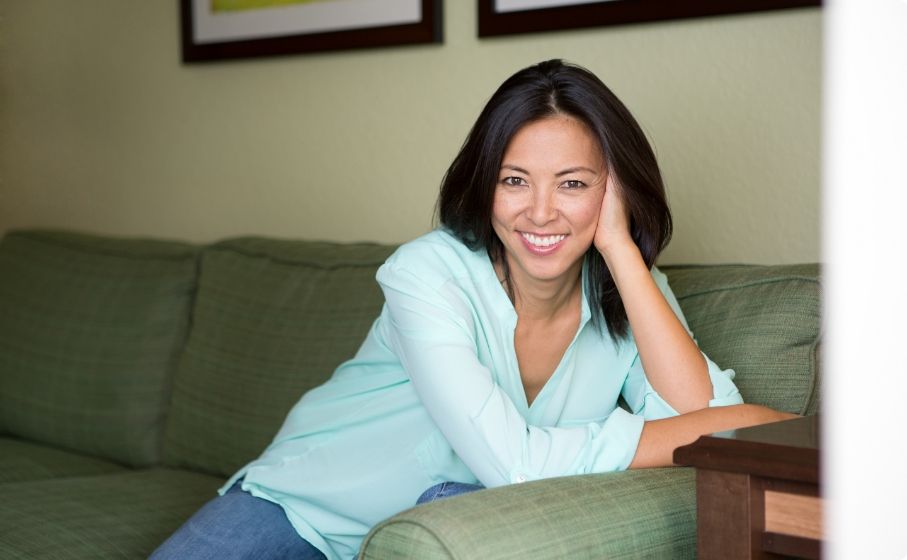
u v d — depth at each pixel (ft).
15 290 11.09
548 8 9.09
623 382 6.74
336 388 6.89
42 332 10.59
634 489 5.35
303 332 8.59
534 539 4.80
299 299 8.79
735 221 8.38
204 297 9.55
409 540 4.78
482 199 6.15
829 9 4.07
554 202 6.03
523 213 6.06
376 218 10.63
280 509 6.57
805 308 6.63
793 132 8.02
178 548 6.28
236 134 11.76
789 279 6.82
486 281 6.42
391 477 6.41
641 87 8.79
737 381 6.68
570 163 5.95
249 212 11.73
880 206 4.10
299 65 11.11
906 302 4.12
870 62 4.09
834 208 4.12
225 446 8.81
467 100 9.80
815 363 6.50
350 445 6.58
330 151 10.94
